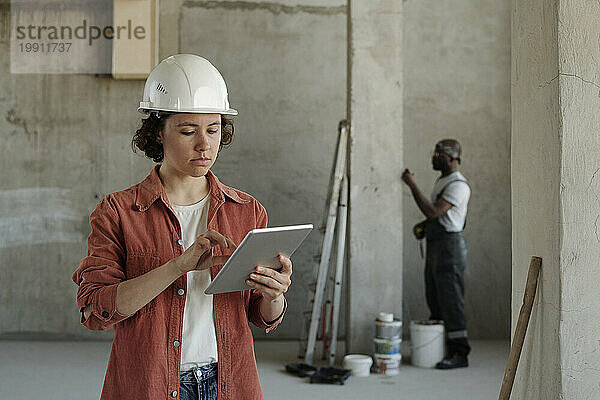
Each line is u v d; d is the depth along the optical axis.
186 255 1.83
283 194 7.24
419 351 5.84
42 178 7.07
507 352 6.46
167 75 1.95
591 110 2.64
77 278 1.98
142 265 1.96
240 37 7.18
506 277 7.28
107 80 7.10
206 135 1.95
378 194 5.97
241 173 7.21
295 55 7.23
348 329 5.98
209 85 1.96
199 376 1.95
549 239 2.75
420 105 7.33
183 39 7.15
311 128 7.25
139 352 1.91
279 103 7.23
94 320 1.94
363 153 5.97
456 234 5.82
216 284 1.85
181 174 2.05
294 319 7.19
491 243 7.29
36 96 7.07
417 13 7.31
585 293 2.65
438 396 4.90
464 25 7.33
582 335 2.66
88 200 7.11
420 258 7.28
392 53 5.97
